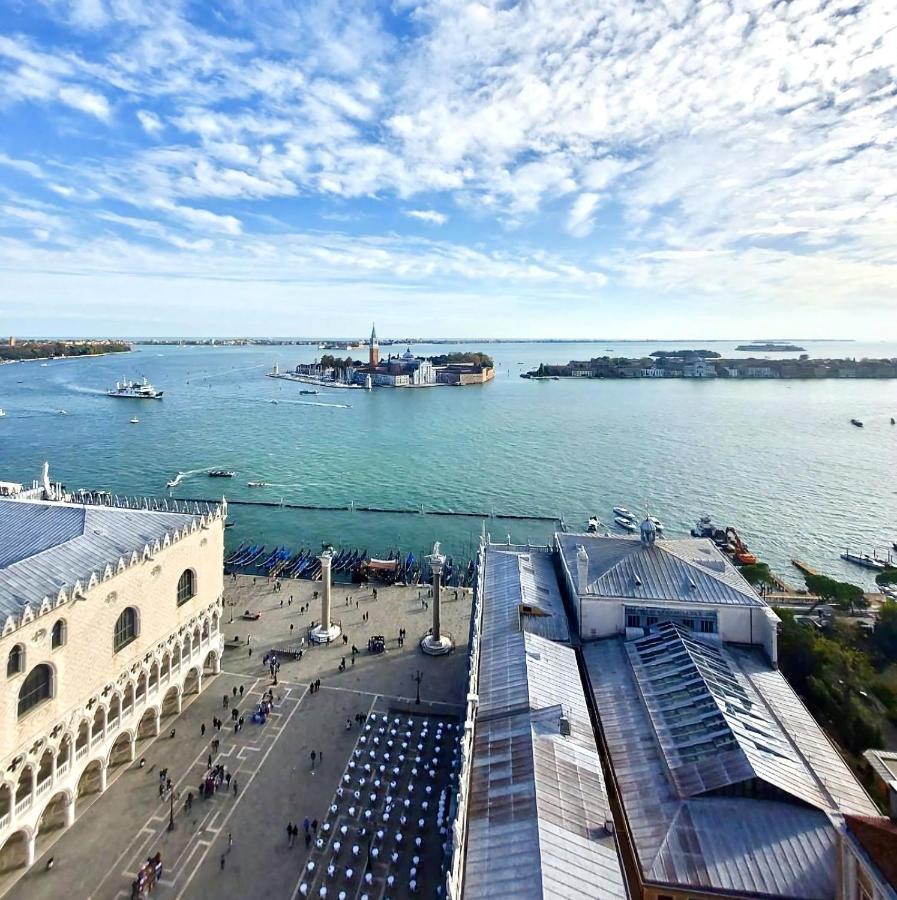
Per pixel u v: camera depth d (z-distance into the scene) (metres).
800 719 58.78
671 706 58.28
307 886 54.09
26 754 54.16
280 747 72.44
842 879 38.31
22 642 53.41
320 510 191.88
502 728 55.03
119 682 67.00
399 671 89.50
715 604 71.44
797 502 198.25
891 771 40.03
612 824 44.84
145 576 71.06
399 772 67.75
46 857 56.69
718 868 42.66
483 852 42.16
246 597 115.62
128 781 66.69
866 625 96.44
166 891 53.62
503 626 73.44
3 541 73.31
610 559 80.69
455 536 170.12
